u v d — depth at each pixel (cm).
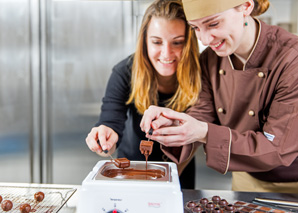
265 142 114
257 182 142
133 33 231
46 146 247
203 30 113
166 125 121
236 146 115
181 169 174
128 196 83
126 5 229
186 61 157
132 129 180
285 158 114
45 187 115
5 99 245
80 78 241
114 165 101
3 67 242
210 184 232
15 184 119
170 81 168
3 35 239
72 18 235
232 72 136
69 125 246
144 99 171
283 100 118
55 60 240
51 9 235
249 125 135
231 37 115
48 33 237
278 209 99
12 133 248
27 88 243
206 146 117
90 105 243
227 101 141
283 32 125
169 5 155
